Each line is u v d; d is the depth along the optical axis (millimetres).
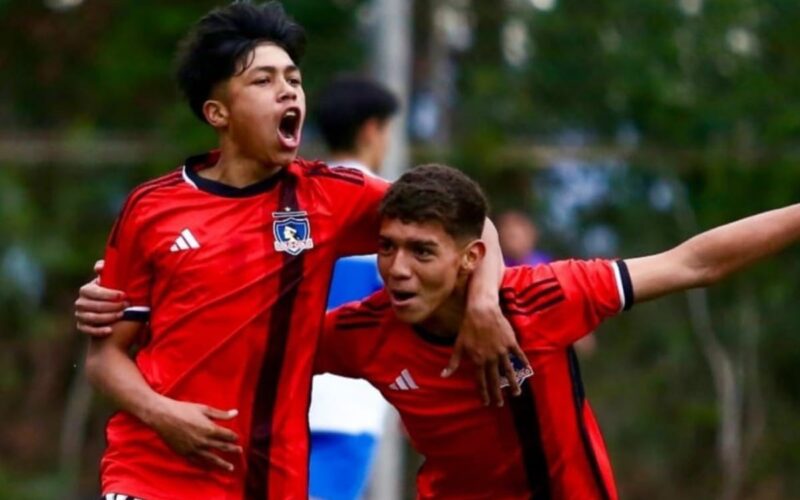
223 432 14180
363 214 14961
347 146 21531
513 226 30141
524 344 14609
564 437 14875
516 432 14867
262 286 14500
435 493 15492
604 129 43750
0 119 47500
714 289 41812
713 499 41031
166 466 14500
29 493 42406
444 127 43562
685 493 41031
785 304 41844
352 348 15047
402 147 30703
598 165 41250
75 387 43688
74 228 42844
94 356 14781
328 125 21500
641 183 41531
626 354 41906
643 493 40875
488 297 14320
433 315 14633
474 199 14414
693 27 43625
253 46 14609
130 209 14680
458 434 14969
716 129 42312
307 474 14695
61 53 47562
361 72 42812
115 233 14742
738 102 42281
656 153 41375
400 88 30844
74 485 43031
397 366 14945
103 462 14875
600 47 43688
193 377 14438
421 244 14180
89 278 43312
